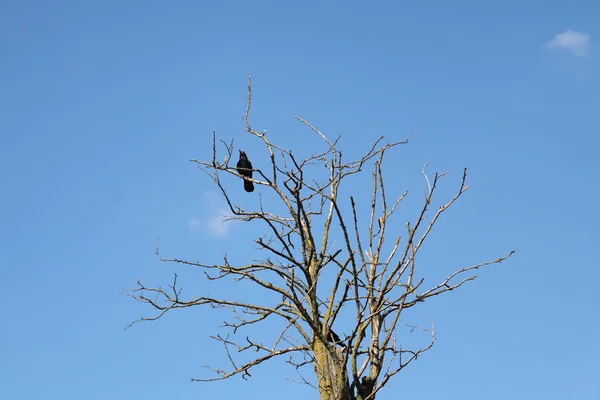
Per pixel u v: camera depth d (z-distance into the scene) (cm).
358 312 1084
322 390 1089
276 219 1268
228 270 1185
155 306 1213
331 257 1159
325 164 1248
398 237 1161
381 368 1092
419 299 1115
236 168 1168
